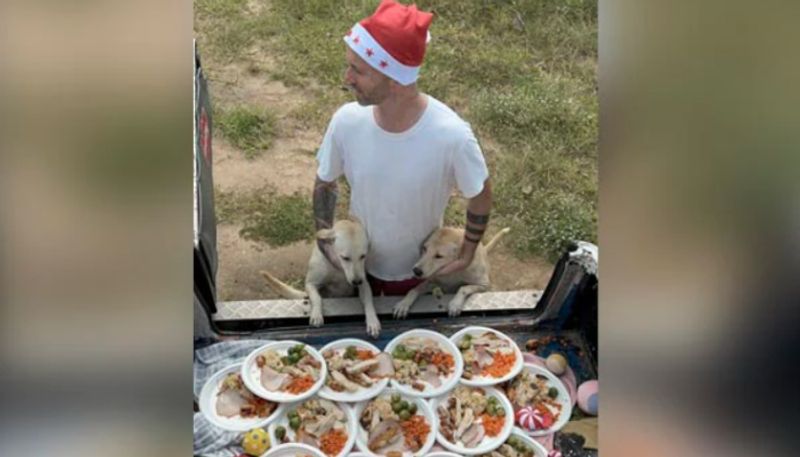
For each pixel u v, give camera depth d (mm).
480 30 3301
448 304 2555
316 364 2365
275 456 2205
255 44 3230
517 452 2232
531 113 3121
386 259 2525
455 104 3137
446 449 2230
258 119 3035
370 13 3316
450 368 2379
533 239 2838
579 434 2270
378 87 2248
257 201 2859
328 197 2490
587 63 3277
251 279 2680
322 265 2512
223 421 2248
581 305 2447
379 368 2365
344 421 2268
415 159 2338
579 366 2395
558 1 3363
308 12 3299
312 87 3141
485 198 2410
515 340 2465
